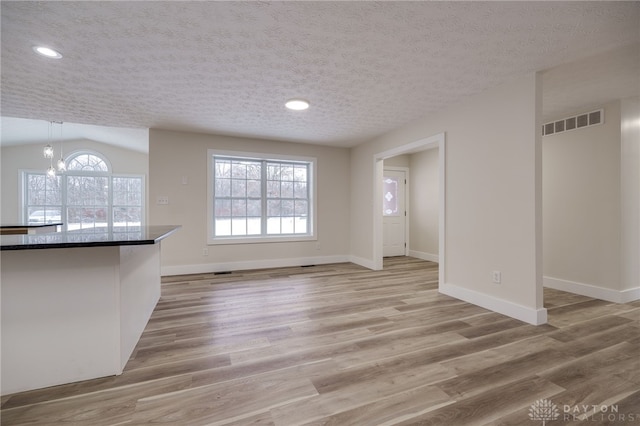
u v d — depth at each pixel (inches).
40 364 61.4
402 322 98.7
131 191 293.7
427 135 141.9
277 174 203.9
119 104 126.0
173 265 170.7
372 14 68.2
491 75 99.0
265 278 162.7
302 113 138.6
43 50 82.1
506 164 104.3
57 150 270.4
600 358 74.2
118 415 53.5
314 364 71.8
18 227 155.9
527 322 97.0
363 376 66.5
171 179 169.5
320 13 67.8
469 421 51.9
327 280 158.6
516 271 101.0
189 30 73.8
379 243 189.0
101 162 284.8
